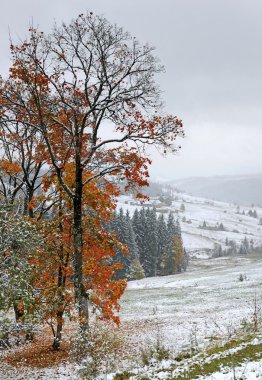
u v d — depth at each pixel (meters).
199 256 166.50
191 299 36.41
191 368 10.03
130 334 19.48
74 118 15.16
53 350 15.93
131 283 67.38
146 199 15.97
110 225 73.50
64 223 16.28
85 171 16.53
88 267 15.66
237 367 9.27
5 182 18.95
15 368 13.45
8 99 15.55
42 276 14.66
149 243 89.50
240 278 48.06
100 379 10.68
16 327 10.56
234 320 20.41
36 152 17.27
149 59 15.84
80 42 15.23
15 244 10.44
